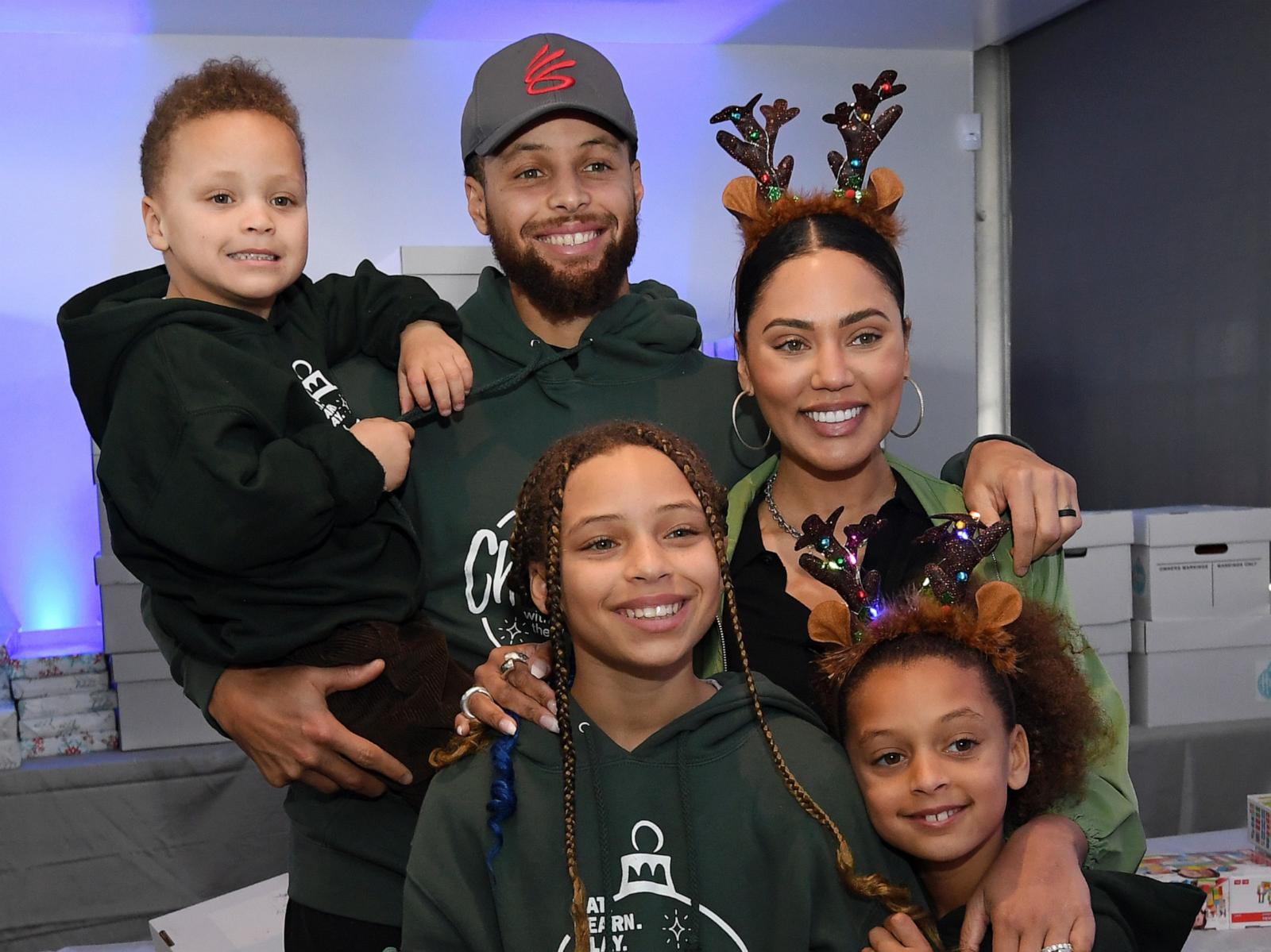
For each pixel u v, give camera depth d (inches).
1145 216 134.3
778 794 45.0
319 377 58.6
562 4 133.8
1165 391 131.5
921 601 47.0
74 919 99.7
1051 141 150.6
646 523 43.5
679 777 45.2
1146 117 133.6
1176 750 102.3
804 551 54.6
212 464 48.9
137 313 52.8
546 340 63.8
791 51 155.3
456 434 60.0
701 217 153.4
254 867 103.3
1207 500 125.3
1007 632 47.6
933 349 159.9
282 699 53.5
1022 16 145.9
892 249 53.5
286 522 49.6
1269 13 116.3
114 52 134.2
